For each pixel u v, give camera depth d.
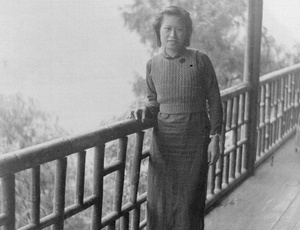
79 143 2.39
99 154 2.59
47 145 2.23
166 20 2.62
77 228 7.54
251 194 4.37
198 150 2.79
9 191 2.06
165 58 2.72
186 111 2.73
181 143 2.78
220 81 8.11
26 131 8.67
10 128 8.66
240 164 4.68
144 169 7.40
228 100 4.29
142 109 2.79
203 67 2.69
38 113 8.64
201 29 8.09
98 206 2.65
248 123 4.71
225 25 8.16
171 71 2.70
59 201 2.36
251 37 4.54
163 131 2.80
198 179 2.84
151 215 2.96
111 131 2.61
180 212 2.89
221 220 3.82
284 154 5.59
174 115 2.75
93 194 2.64
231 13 8.16
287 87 6.14
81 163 2.47
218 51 8.13
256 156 5.26
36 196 2.21
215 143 2.79
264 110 5.33
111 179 7.44
